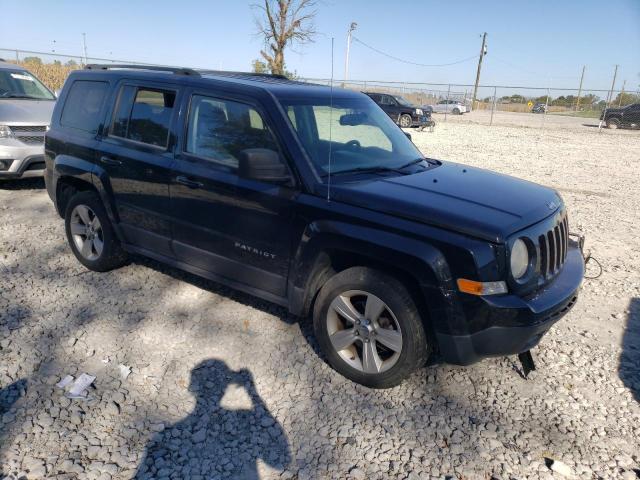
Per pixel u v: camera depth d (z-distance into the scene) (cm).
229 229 375
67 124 499
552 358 381
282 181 342
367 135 412
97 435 283
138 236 444
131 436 284
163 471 262
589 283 530
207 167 380
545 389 343
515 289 293
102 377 333
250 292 382
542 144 1900
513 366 368
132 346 370
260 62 2358
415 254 292
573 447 291
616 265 586
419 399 327
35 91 896
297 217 337
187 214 397
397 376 318
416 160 420
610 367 372
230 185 364
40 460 263
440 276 288
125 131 441
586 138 2242
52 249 548
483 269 283
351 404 319
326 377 345
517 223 300
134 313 416
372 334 323
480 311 285
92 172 455
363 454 279
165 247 427
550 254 328
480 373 357
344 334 336
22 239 574
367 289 318
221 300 444
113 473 259
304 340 388
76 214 493
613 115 2827
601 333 423
